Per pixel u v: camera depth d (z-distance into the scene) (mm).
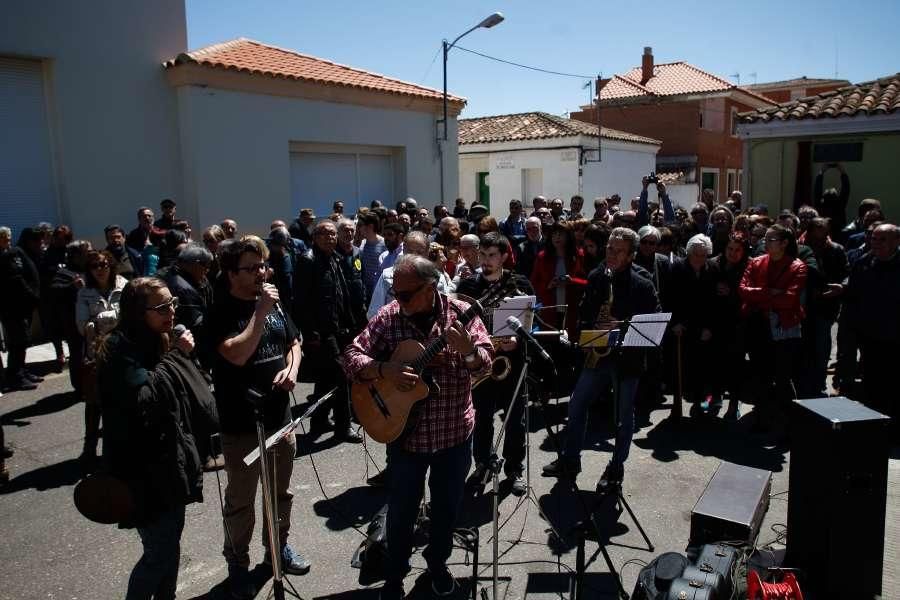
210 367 3496
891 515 4328
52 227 9047
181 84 10289
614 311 4672
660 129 28469
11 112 9125
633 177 23969
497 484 3324
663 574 3168
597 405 6648
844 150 11789
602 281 4770
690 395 6320
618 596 3605
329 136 12227
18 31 8922
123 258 8766
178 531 3080
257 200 11219
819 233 6809
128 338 2947
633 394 4566
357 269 6328
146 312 2928
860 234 8203
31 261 7559
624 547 4109
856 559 3438
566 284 6543
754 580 3162
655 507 4629
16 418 6559
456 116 14867
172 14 10414
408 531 3354
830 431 3367
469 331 3309
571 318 6422
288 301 8211
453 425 3350
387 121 13312
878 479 3404
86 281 6117
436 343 3174
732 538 3586
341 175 12938
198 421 3119
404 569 3385
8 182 9141
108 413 2887
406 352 3238
